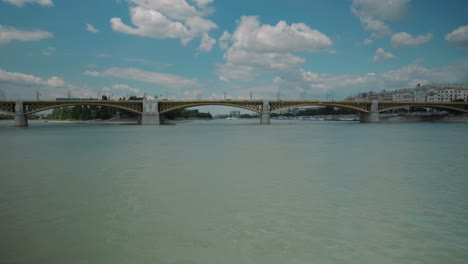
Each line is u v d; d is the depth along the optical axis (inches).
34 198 715.4
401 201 690.8
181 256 442.9
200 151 1615.4
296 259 434.6
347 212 619.8
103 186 829.8
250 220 575.8
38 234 514.6
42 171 1040.2
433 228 539.2
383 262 427.2
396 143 2063.2
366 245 475.2
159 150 1656.0
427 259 435.2
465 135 2807.6
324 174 991.6
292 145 1943.9
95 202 685.9
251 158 1354.6
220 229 534.9
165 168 1100.5
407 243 482.0
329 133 3174.2
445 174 993.5
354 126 4921.3
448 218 585.9
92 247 469.1
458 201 692.1
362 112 6146.7
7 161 1264.8
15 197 724.0
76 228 539.2
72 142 2142.0
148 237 503.5
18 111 4633.4
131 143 2071.9
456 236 506.6
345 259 434.3
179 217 592.4
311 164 1190.3
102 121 7037.4
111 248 466.6
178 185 842.2
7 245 475.2
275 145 1943.9
